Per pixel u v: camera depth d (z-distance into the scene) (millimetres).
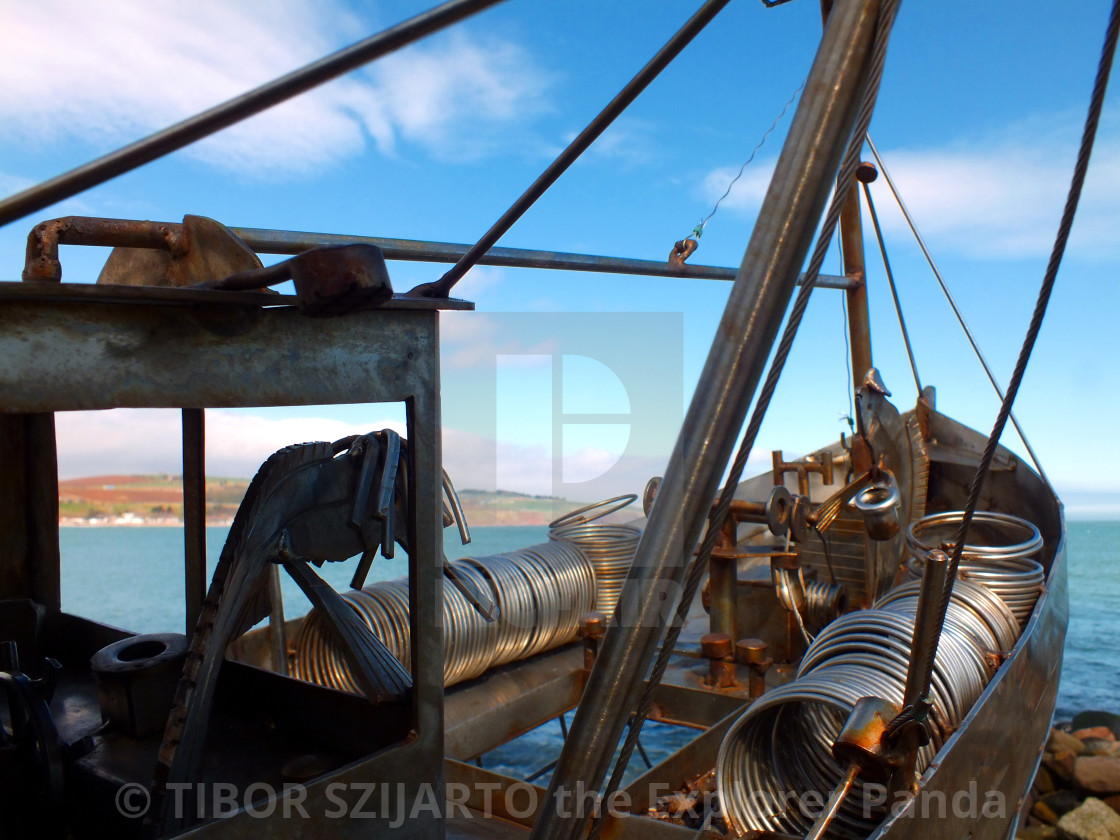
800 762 3576
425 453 2109
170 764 1948
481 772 3580
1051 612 4422
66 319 1499
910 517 6227
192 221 1906
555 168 2125
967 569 4352
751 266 1803
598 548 5871
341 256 1511
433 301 2059
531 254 3973
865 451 5785
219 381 1690
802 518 5613
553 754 9859
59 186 1414
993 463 7301
